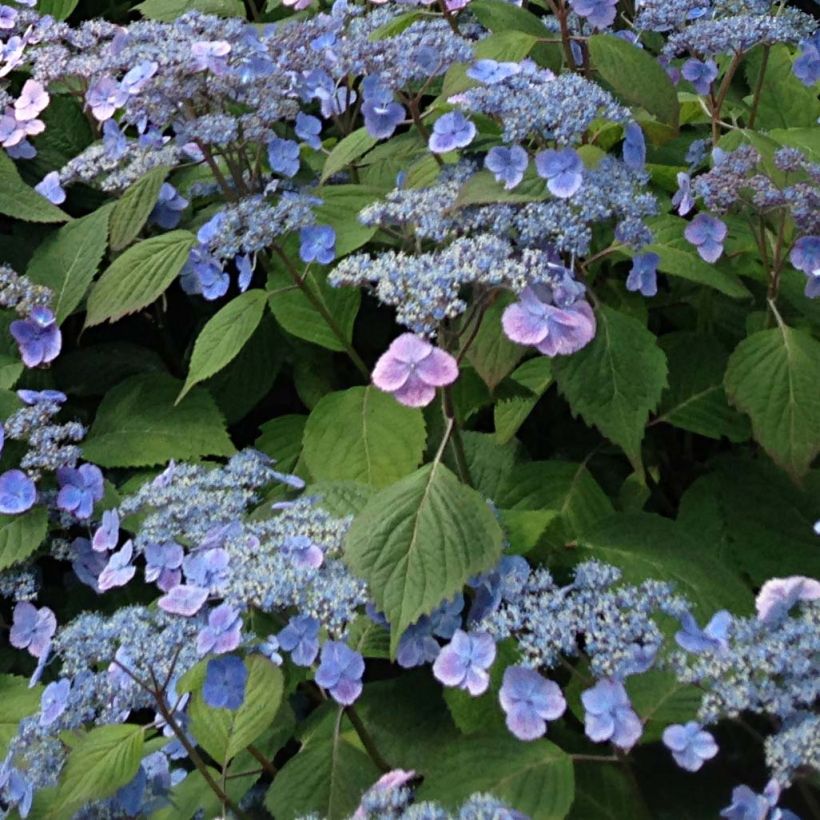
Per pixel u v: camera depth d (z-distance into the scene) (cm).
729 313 122
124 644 102
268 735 109
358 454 114
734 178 112
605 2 117
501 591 102
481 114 118
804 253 112
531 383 116
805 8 157
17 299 124
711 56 128
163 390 123
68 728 103
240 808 105
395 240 119
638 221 108
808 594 99
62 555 118
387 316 127
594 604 100
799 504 115
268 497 114
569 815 102
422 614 102
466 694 105
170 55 119
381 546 101
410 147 123
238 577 101
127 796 103
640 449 113
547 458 122
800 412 110
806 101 138
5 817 104
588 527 114
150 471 123
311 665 104
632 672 99
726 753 107
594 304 110
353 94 129
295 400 130
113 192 131
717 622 99
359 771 103
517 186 108
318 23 125
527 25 124
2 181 127
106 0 154
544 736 105
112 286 122
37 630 112
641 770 106
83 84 134
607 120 116
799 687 97
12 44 133
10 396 121
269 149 123
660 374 108
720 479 117
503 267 102
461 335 108
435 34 116
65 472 117
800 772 97
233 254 115
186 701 104
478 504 102
